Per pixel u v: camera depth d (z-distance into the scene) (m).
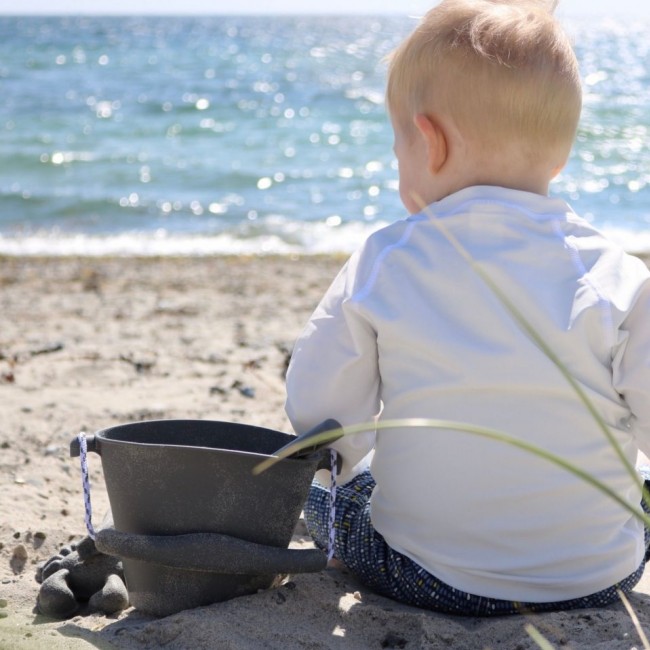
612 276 1.72
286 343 5.11
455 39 1.73
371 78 32.88
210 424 1.98
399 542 1.85
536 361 1.68
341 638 1.73
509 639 1.69
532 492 1.73
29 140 17.59
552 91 1.72
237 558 1.72
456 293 1.71
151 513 1.75
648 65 42.50
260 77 33.03
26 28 93.19
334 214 11.78
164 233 10.46
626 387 1.72
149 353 4.79
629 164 15.83
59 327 5.64
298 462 1.74
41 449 3.08
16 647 1.66
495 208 1.73
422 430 1.76
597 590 1.81
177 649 1.65
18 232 10.28
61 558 2.10
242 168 15.14
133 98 25.50
